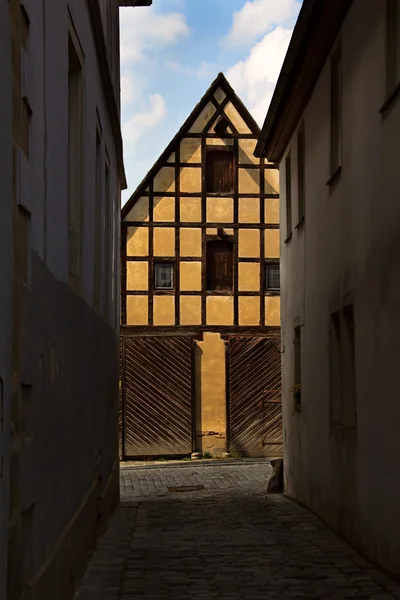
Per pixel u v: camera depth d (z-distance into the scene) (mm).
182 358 22516
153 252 22453
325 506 10312
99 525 9164
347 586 6590
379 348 7359
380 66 7477
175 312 22469
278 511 11789
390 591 6410
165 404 22484
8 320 3666
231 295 22672
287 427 13953
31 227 4367
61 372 5621
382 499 7227
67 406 5965
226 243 22797
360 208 8203
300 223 12320
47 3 5031
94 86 8438
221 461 21641
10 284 3707
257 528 10055
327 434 10109
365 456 7898
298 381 12938
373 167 7680
